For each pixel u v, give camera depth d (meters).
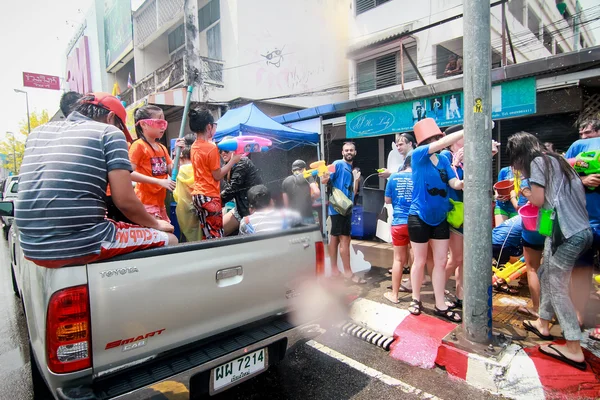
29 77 18.70
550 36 13.92
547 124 6.84
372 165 10.16
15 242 3.58
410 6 11.38
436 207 3.32
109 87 16.55
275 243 2.36
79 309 1.61
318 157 8.09
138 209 1.98
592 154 2.86
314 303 2.61
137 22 13.64
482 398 2.47
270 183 6.96
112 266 1.72
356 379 2.76
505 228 4.05
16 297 5.13
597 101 5.94
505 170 4.59
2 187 9.78
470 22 2.67
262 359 2.22
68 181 1.69
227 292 2.10
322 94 13.02
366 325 3.52
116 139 1.88
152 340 1.83
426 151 3.20
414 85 11.34
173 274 1.88
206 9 12.06
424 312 3.60
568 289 2.61
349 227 4.57
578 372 2.50
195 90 10.64
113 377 1.75
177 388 1.86
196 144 3.13
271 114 11.96
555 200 2.57
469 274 2.82
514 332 3.11
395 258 3.86
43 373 1.80
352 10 12.91
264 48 11.49
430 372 2.82
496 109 6.03
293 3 12.18
